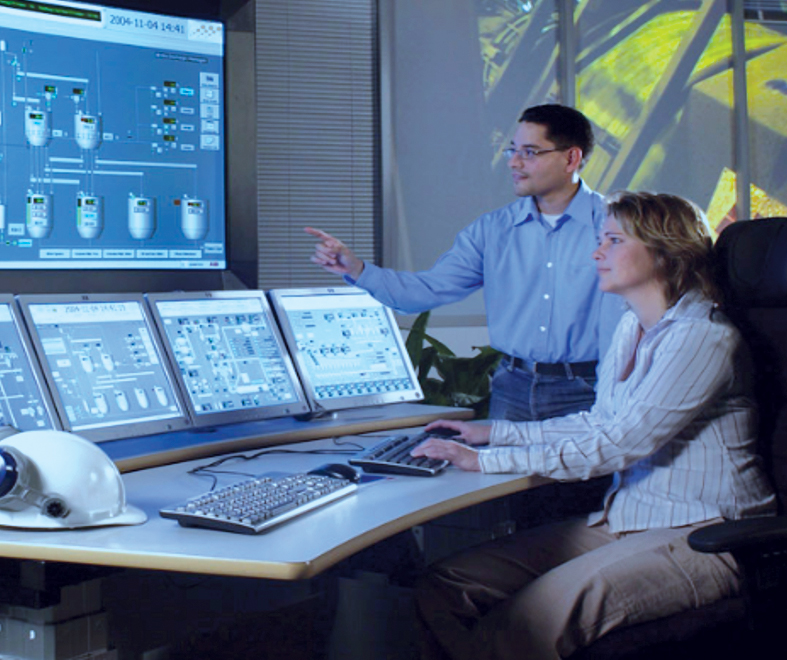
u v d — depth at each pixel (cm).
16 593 153
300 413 241
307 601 294
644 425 192
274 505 158
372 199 444
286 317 249
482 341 463
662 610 176
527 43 473
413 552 266
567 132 270
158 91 241
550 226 278
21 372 192
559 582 177
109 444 213
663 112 499
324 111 434
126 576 261
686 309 198
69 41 226
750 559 164
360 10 439
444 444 204
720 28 507
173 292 231
